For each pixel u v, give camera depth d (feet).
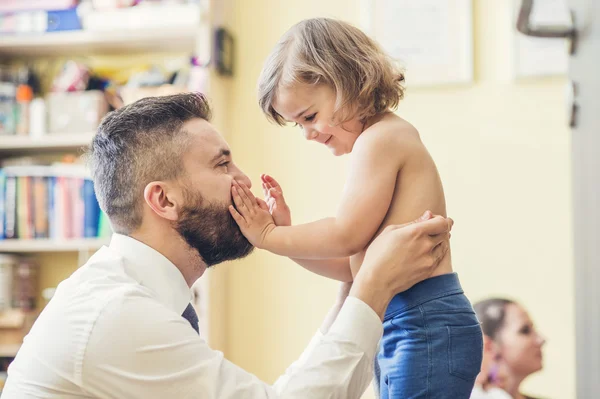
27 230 8.66
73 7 8.79
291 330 8.68
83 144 8.70
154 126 4.29
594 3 4.13
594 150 4.24
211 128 4.43
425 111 8.51
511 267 8.25
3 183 8.72
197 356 3.76
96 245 8.50
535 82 8.36
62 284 4.12
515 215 8.29
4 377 8.33
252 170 8.90
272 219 4.28
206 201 4.26
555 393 8.02
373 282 3.80
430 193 4.14
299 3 9.00
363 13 8.70
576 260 4.92
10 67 9.52
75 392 3.83
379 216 4.00
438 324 3.86
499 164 8.35
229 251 4.39
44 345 3.88
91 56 9.41
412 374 3.80
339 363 3.70
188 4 8.44
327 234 4.00
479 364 3.94
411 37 8.56
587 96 4.41
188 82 8.68
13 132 8.81
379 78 4.31
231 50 8.98
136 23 8.52
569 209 8.20
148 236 4.32
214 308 8.36
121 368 3.71
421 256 3.87
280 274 8.77
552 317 8.13
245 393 3.70
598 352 4.21
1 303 8.62
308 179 8.79
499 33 8.45
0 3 8.84
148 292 4.00
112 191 4.33
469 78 8.39
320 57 4.25
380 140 4.10
